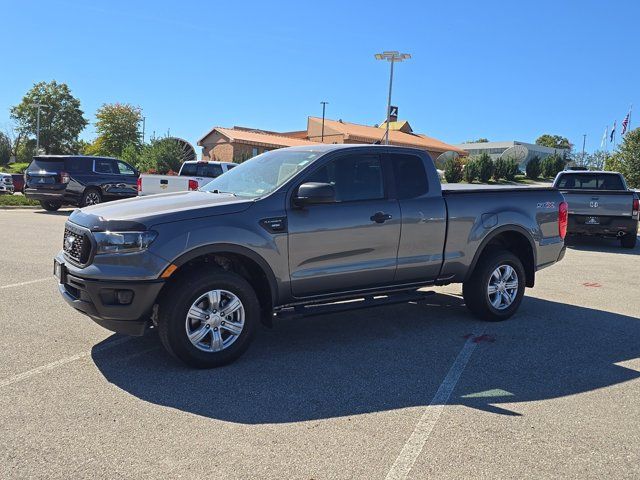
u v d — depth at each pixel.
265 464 3.26
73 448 3.38
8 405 3.94
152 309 4.56
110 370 4.65
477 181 43.53
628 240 13.53
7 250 10.25
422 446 3.52
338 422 3.82
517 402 4.24
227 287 4.74
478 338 5.81
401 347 5.47
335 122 62.41
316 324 6.23
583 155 60.62
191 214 4.67
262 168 5.70
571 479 3.20
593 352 5.47
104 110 63.25
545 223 6.81
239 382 4.48
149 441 3.49
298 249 5.08
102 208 4.98
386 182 5.69
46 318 6.05
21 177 30.58
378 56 29.77
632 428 3.85
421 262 5.85
